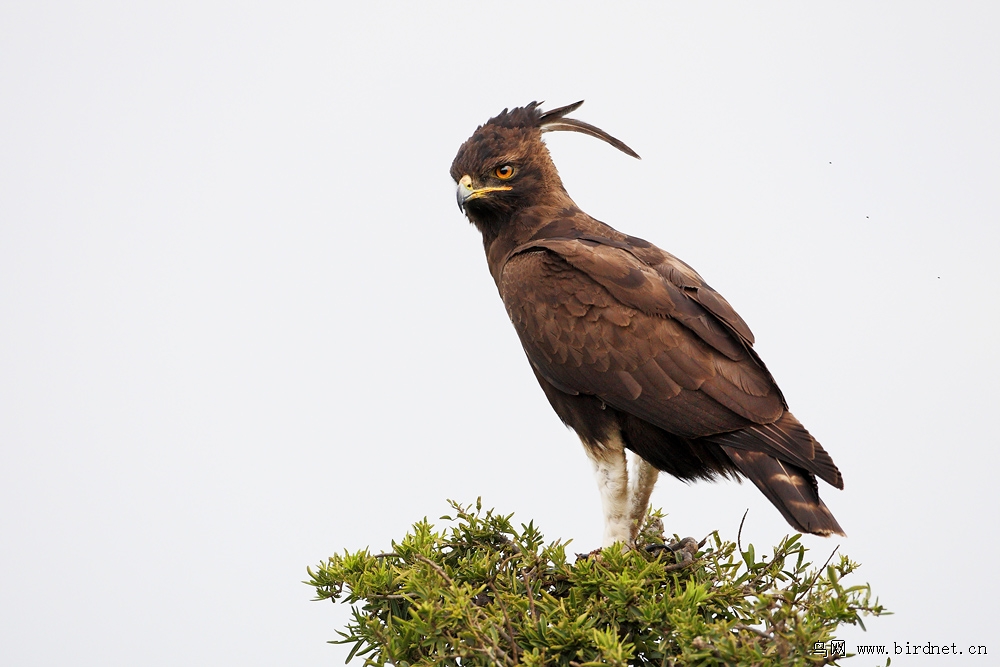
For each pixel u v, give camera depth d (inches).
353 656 342.0
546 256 459.5
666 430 432.8
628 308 438.3
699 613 338.0
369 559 360.5
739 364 428.1
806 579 334.0
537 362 457.1
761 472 406.3
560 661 316.5
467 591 327.9
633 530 450.0
